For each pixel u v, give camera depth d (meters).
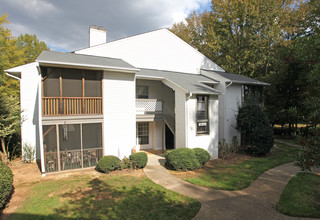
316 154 4.83
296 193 6.74
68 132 11.27
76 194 6.60
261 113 12.76
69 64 8.77
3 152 11.45
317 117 5.11
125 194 6.59
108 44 13.27
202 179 8.16
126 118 10.94
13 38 19.11
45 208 5.64
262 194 6.69
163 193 6.68
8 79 18.95
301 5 20.28
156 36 15.27
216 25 25.25
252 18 21.66
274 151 13.88
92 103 10.09
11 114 10.84
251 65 21.88
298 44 6.04
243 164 10.69
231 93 14.91
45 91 10.38
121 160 10.46
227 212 5.40
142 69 14.20
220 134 14.72
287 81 18.42
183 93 11.39
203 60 17.94
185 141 11.20
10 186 5.98
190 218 5.07
